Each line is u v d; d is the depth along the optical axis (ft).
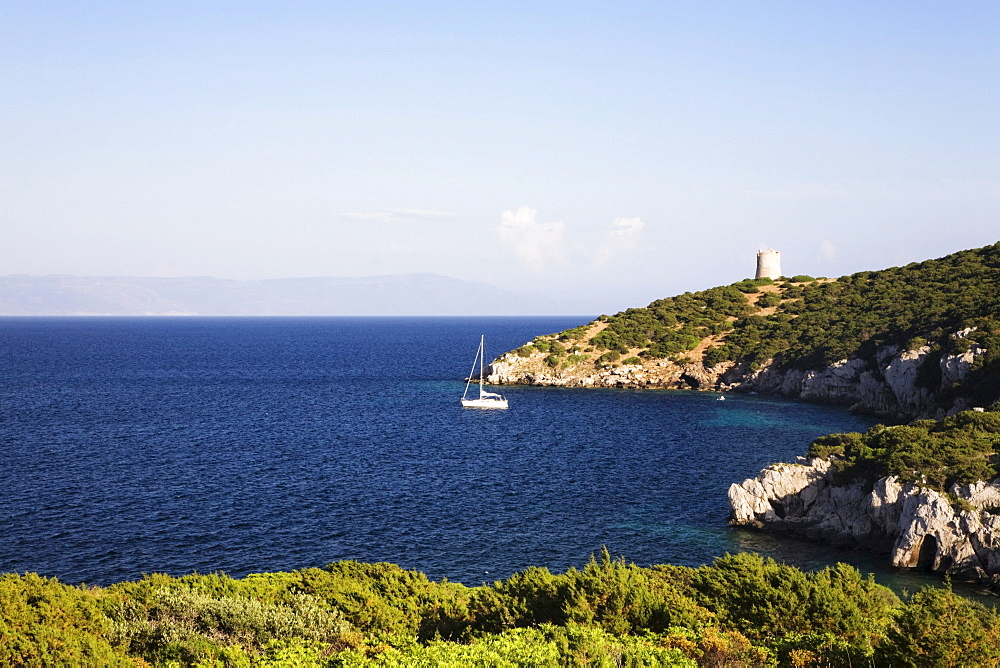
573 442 276.82
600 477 220.23
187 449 258.57
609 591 89.10
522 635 81.87
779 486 174.60
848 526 163.12
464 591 109.91
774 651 77.25
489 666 71.56
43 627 74.08
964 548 143.33
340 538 162.81
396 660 73.97
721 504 192.34
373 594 101.71
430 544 159.74
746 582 94.17
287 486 206.49
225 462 237.25
